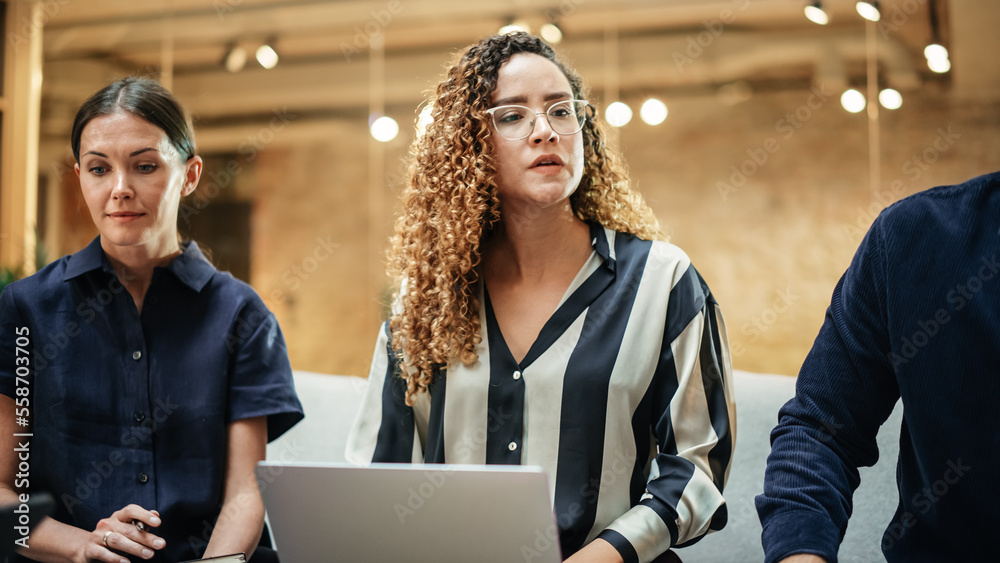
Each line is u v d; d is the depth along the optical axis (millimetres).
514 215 1379
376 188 5766
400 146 5734
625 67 5543
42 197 5004
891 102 5270
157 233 1431
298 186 5852
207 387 1438
